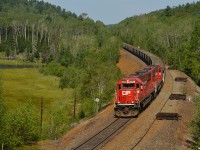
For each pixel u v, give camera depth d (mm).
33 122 37031
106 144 28516
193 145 30578
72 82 94125
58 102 65688
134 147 27719
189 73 90062
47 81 112375
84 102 53656
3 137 32969
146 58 100875
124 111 37875
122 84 38375
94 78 58688
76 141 30656
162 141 29922
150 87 44438
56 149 29828
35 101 78812
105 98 54125
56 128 39156
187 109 42438
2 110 33625
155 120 36594
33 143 35094
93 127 35281
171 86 58281
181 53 101188
